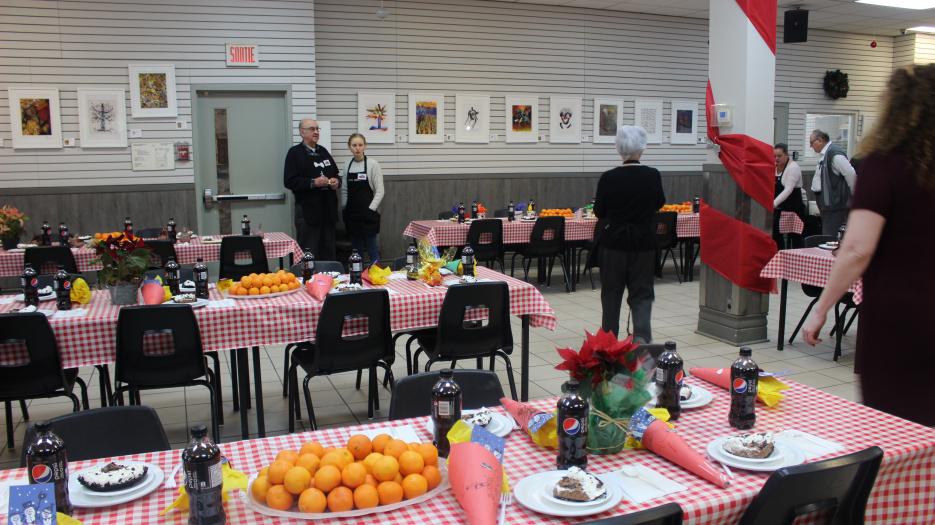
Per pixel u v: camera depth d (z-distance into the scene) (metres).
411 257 4.42
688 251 8.81
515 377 4.94
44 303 3.75
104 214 8.04
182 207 8.27
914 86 2.08
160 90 8.02
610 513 1.57
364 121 9.08
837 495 1.70
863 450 1.71
